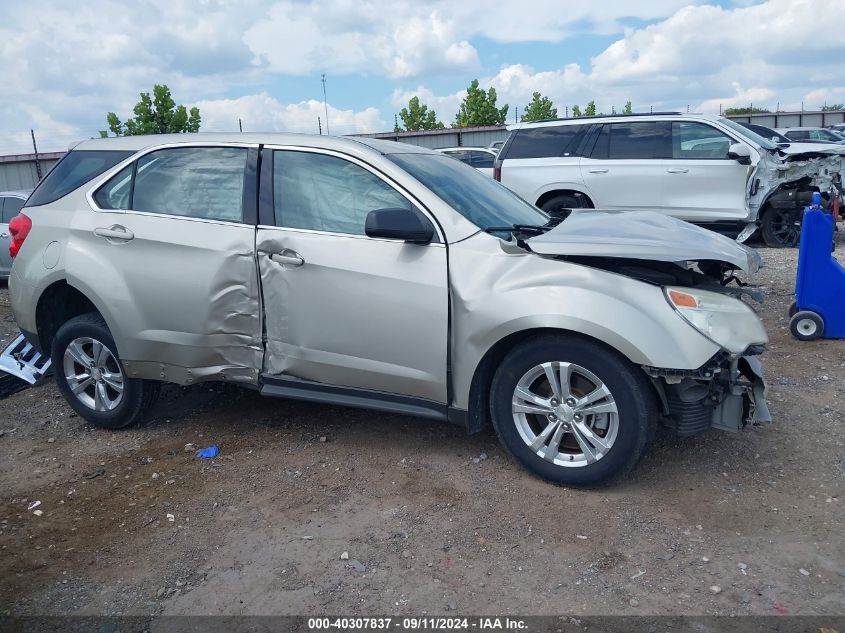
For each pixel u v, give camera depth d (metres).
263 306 4.13
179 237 4.23
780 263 9.66
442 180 4.19
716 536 3.25
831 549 3.12
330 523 3.45
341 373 4.00
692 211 10.14
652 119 10.40
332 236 3.96
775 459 3.99
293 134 4.27
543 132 11.02
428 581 2.98
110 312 4.35
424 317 3.76
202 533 3.41
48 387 5.68
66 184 4.73
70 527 3.51
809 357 5.70
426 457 4.11
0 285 11.18
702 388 3.47
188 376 4.32
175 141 4.46
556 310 3.47
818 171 10.11
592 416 3.61
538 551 3.16
